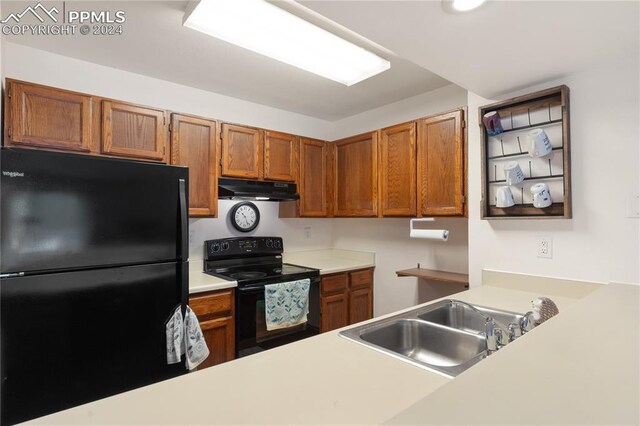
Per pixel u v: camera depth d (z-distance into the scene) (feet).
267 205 10.11
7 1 5.06
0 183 4.06
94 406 2.35
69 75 6.88
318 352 3.34
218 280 7.38
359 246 10.78
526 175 5.67
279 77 7.91
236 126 8.35
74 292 4.55
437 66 4.96
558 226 5.39
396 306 9.67
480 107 6.07
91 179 4.70
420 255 9.11
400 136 8.23
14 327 4.15
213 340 6.95
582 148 5.15
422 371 2.92
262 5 4.83
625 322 3.13
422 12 3.67
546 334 2.81
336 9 3.65
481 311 4.91
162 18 5.54
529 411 1.64
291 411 2.28
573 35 4.12
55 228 4.41
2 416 4.07
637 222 4.69
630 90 4.74
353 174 9.52
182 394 2.52
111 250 4.85
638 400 1.76
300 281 8.27
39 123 5.85
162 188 5.37
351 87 8.54
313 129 11.10
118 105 6.65
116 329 4.89
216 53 6.77
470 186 6.49
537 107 5.57
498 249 6.08
